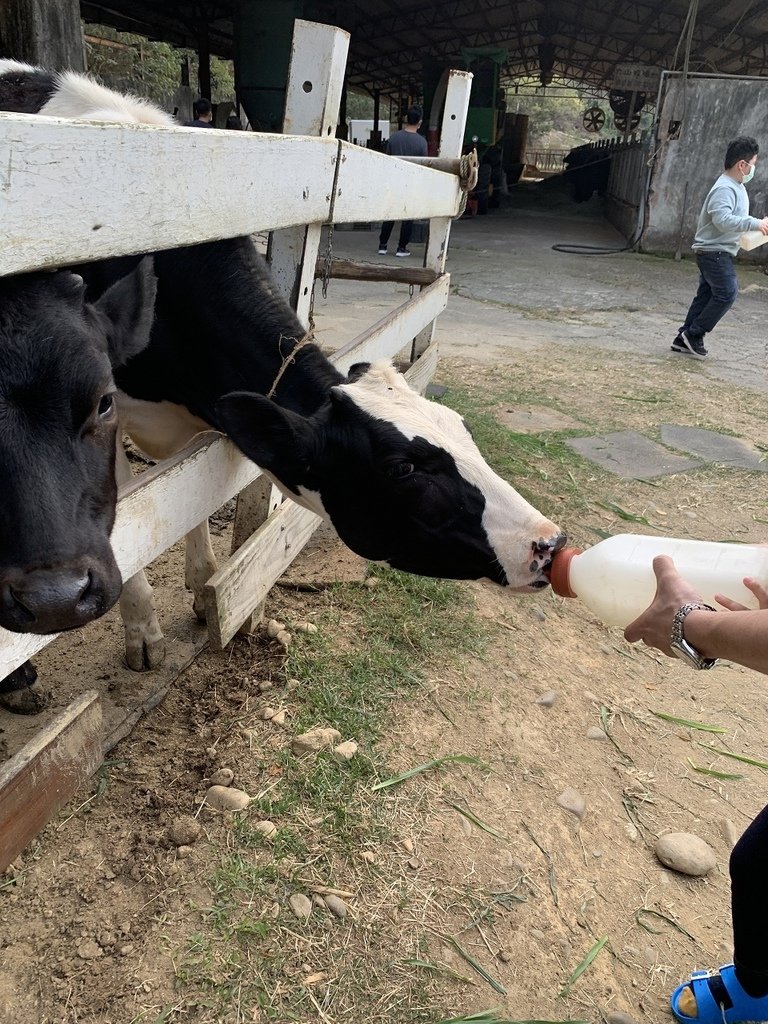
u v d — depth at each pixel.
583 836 2.53
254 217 2.41
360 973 1.99
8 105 2.80
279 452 2.44
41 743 2.14
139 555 2.31
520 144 29.94
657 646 1.59
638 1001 2.08
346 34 2.82
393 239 15.23
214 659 3.08
